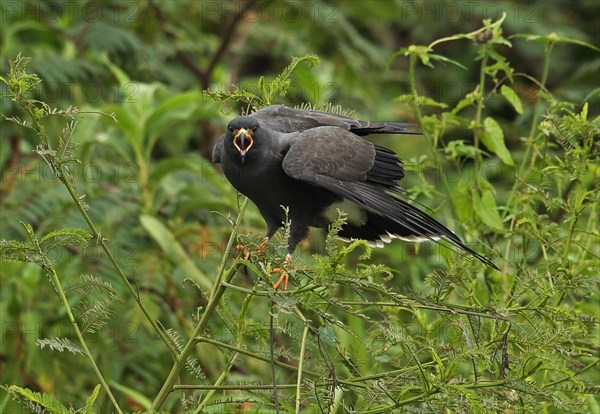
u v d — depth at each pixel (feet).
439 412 23.21
